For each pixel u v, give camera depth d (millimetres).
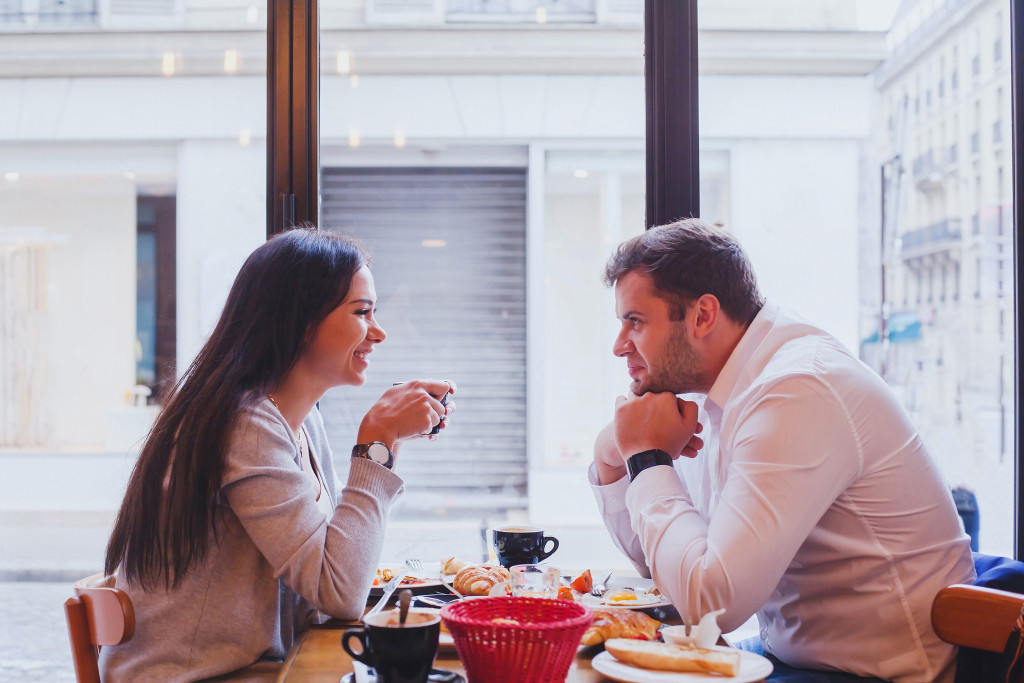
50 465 3672
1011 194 1746
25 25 3055
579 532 2883
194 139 3096
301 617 1235
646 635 994
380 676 831
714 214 2801
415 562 1465
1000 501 2324
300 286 1175
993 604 937
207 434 1079
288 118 1694
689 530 1022
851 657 1108
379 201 3023
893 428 1080
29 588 3178
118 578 1128
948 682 1080
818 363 1074
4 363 3645
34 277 3617
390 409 1218
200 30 3043
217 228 3047
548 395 3062
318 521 1087
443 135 3016
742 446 1038
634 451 1162
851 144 2797
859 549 1086
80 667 1020
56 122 3166
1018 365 1724
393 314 3043
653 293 1178
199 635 1082
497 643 787
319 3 1724
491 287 3057
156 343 3566
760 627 1278
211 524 1079
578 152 3031
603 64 2992
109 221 3582
